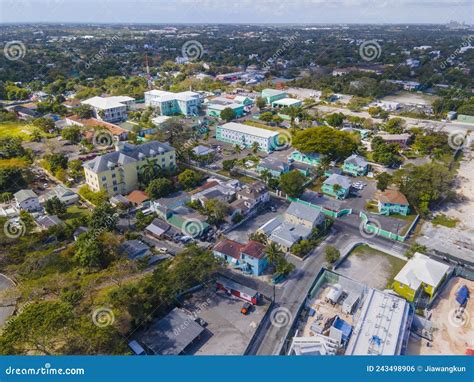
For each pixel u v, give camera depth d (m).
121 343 49.91
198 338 56.38
